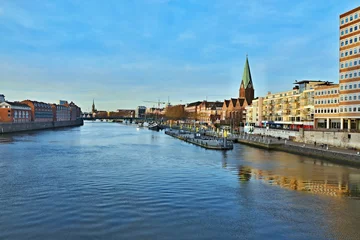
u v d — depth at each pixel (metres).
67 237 26.95
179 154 81.94
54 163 64.44
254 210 34.34
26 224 29.69
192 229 28.98
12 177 50.16
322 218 32.22
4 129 155.75
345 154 65.88
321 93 108.69
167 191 41.53
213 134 148.88
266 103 164.62
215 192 41.38
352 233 28.66
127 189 42.41
